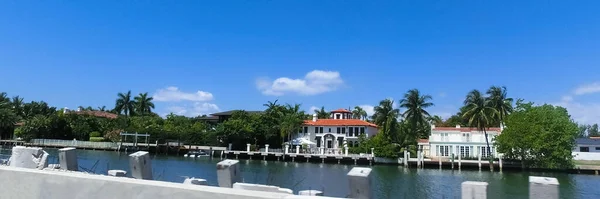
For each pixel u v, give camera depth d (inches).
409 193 1437.0
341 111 4062.5
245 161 2866.6
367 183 228.2
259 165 2549.2
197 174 1683.1
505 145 2402.8
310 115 4264.3
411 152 2805.1
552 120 2322.8
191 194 187.9
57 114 3769.7
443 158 2603.3
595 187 1691.7
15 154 358.6
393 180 1820.9
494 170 2405.3
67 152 386.6
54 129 3698.3
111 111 5428.2
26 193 231.9
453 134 2925.7
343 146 3117.6
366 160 2701.8
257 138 3400.6
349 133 3501.5
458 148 2883.9
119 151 3277.6
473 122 2839.6
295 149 3218.5
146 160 334.6
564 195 1482.5
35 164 354.0
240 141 3393.2
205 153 3110.2
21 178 235.1
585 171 2274.9
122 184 205.6
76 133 3745.1
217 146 3393.2
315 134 3548.2
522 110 2514.8
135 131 3523.6
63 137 3735.2
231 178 279.4
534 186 191.2
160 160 2620.6
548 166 2301.9
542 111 2386.8
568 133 2289.6
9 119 3703.3
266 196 173.3
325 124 3543.3
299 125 3336.6
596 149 3191.4
